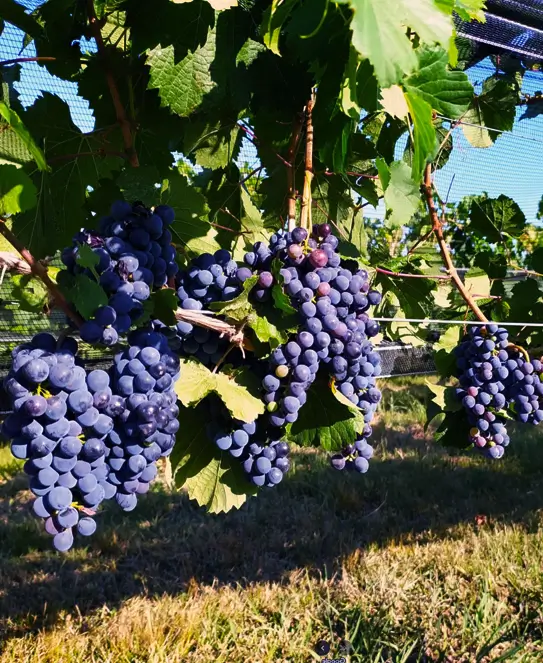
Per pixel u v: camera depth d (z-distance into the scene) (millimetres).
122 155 1966
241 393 1646
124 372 1331
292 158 2104
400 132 2625
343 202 2527
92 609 4730
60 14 1821
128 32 2055
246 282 1558
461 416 2777
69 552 5648
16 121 1257
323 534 5926
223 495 1895
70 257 1335
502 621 4375
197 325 1596
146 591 4895
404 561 5289
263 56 1944
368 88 1379
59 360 1240
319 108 1663
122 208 1471
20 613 4586
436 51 1560
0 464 7582
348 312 1751
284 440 1891
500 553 5219
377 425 9836
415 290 2766
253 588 4895
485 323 2600
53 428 1201
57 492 1227
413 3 1109
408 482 7215
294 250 1618
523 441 8602
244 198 2705
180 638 4223
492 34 3055
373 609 4527
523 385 2559
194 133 2318
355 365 1791
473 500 6629
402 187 1928
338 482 7012
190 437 1861
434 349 2928
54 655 4070
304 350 1644
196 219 1910
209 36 1943
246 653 4082
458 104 1627
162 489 7078
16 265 1256
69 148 2084
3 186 1245
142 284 1386
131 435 1325
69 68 1980
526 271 3234
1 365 2049
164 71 1951
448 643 4121
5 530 6004
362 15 1063
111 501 6707
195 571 5367
